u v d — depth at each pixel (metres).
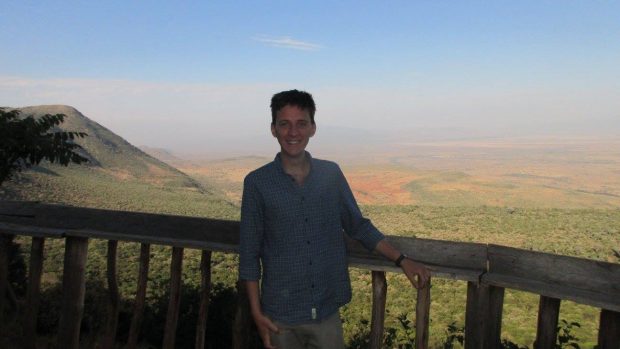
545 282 2.01
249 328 2.58
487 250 2.15
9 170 5.64
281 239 1.92
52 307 6.31
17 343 3.14
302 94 1.92
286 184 1.91
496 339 2.13
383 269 2.23
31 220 2.87
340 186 2.03
